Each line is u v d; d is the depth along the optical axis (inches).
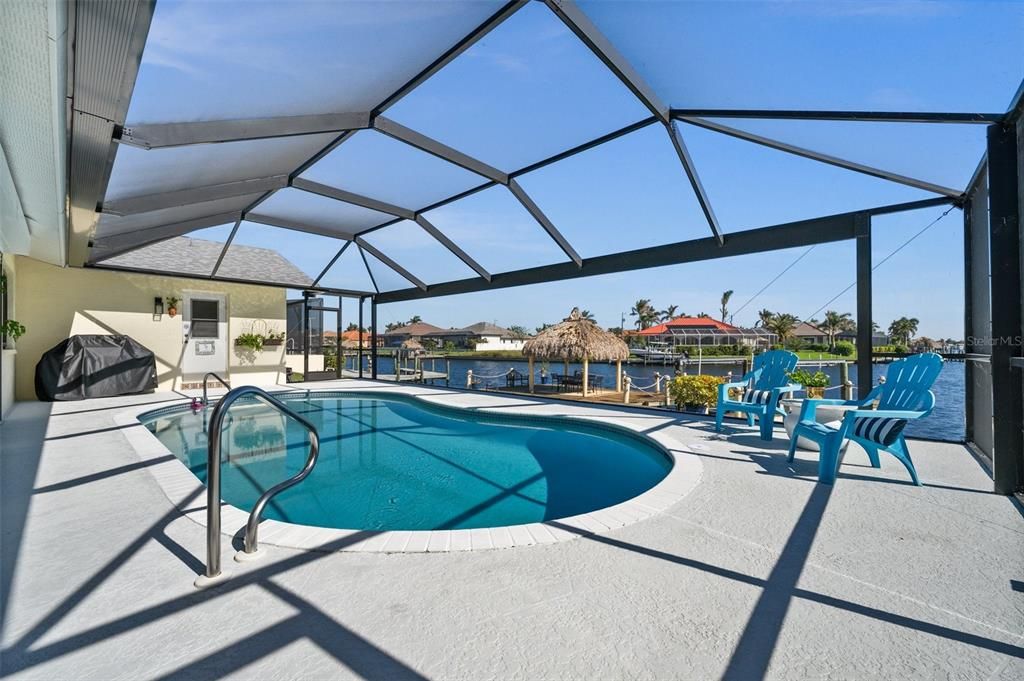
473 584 98.5
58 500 150.9
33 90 107.9
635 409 362.3
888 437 168.2
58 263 383.9
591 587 97.5
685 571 104.4
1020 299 154.5
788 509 143.2
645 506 144.9
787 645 79.0
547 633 81.9
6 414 321.4
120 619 85.4
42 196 192.1
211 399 416.2
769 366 268.2
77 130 138.1
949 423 361.7
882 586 98.1
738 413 336.2
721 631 82.8
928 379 166.4
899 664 74.6
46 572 102.9
